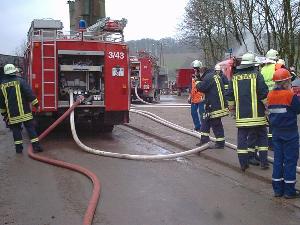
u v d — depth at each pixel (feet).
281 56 51.60
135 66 62.64
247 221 11.94
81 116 25.75
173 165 18.84
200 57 123.75
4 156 21.04
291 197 13.85
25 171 17.89
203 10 92.94
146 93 62.90
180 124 31.01
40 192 14.80
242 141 17.08
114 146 23.57
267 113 16.75
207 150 20.86
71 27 44.65
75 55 25.45
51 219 12.16
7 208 13.12
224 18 80.07
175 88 116.67
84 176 17.03
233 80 17.13
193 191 14.78
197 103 26.32
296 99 13.62
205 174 17.17
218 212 12.67
